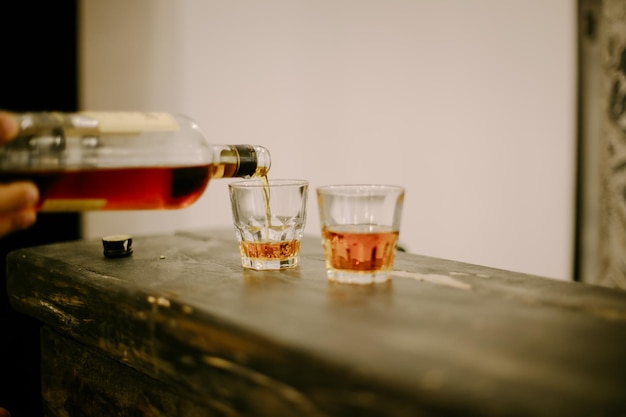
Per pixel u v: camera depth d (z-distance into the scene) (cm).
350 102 149
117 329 61
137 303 59
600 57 156
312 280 64
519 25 167
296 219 69
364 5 148
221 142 133
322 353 47
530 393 42
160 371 58
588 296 59
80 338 66
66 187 62
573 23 172
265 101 138
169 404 61
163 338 57
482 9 163
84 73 123
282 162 141
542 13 169
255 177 73
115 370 66
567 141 176
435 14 158
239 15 133
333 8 145
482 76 166
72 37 119
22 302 75
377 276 63
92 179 63
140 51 128
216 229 96
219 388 53
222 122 133
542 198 176
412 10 155
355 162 152
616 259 153
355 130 150
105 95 126
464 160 166
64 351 73
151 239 87
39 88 117
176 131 66
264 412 50
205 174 66
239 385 51
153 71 129
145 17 127
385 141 155
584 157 165
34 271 72
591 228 165
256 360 50
